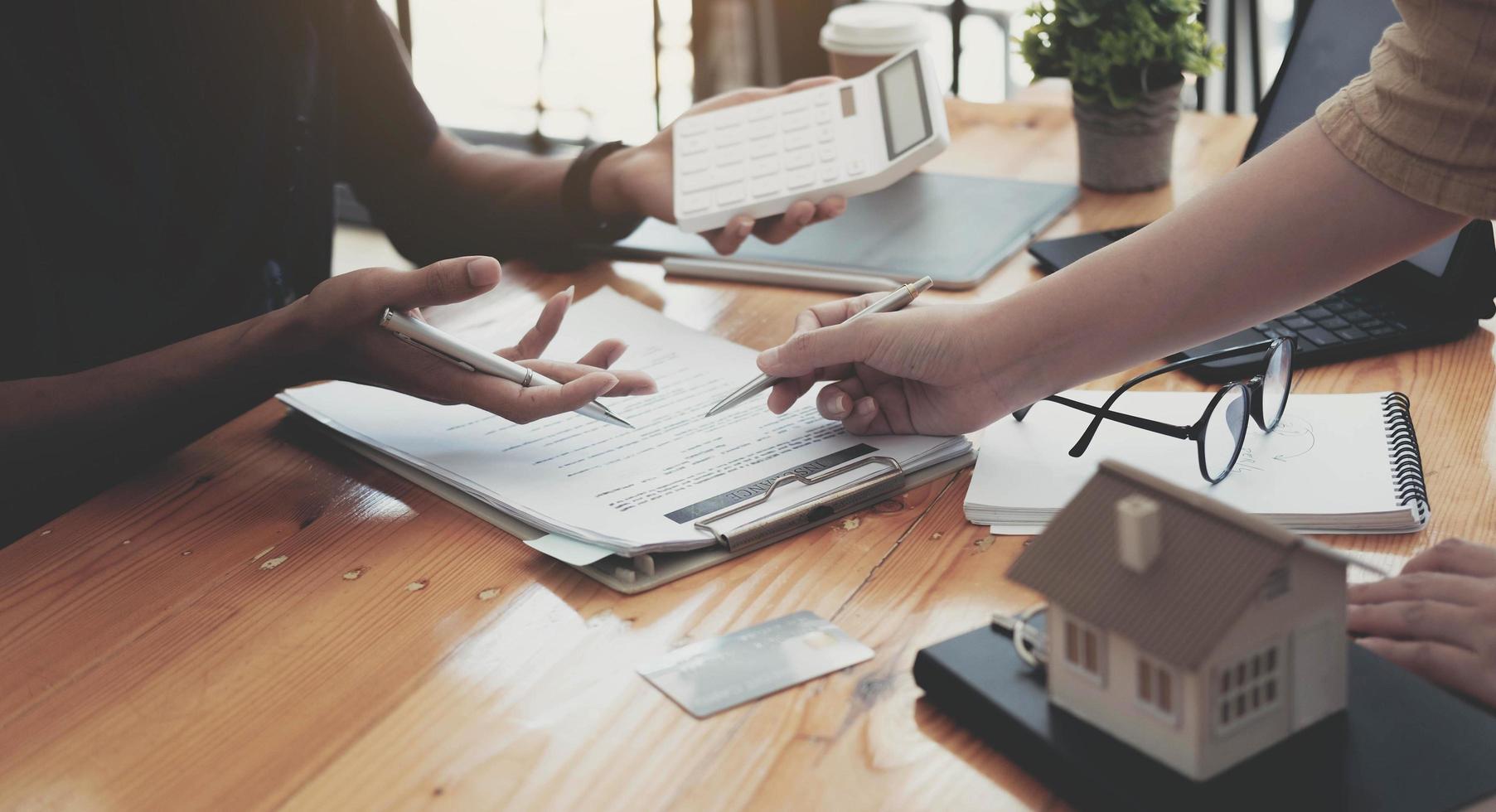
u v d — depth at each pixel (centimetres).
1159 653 43
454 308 104
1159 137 119
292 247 118
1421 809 43
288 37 113
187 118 107
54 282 101
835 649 58
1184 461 71
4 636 63
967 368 73
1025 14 123
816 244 113
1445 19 59
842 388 79
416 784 51
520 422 76
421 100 126
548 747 53
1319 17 105
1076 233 112
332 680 58
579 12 306
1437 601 54
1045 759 48
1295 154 67
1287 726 47
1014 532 68
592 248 118
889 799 49
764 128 109
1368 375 83
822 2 253
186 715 56
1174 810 44
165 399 81
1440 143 61
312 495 76
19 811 50
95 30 99
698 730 53
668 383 87
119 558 70
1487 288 86
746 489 71
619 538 65
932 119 99
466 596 65
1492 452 72
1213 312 69
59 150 98
